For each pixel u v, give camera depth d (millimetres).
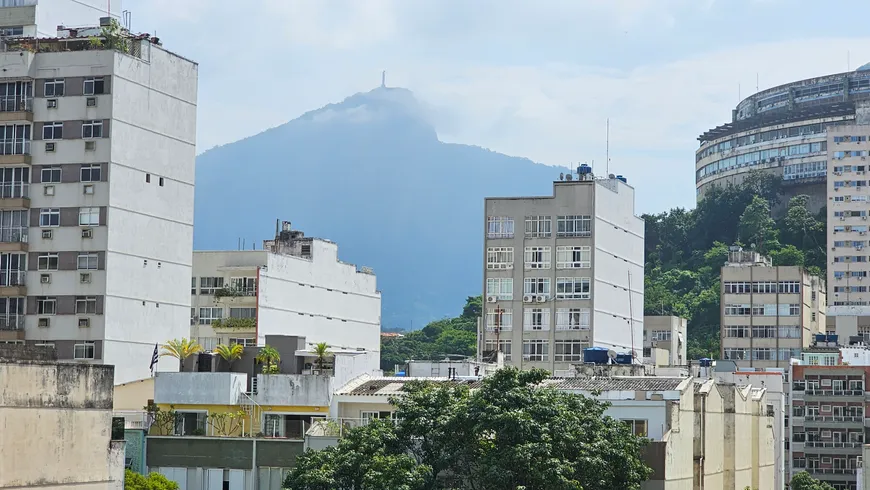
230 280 194125
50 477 84688
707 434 129000
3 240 160625
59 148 160250
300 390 123688
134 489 108688
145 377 163125
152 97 166250
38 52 162625
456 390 109250
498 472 99250
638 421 116062
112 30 163625
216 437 119688
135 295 162375
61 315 158250
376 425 108688
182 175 171125
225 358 132625
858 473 138375
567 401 107750
